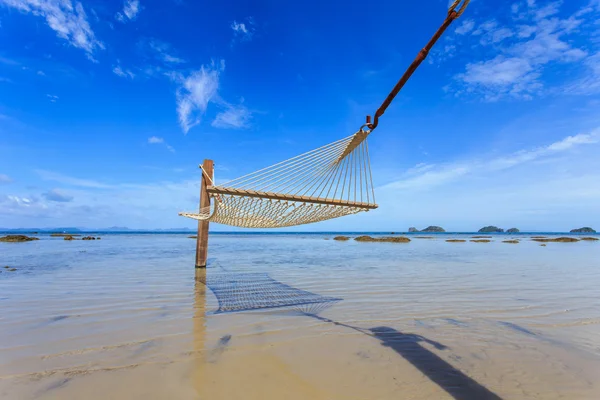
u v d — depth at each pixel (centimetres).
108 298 570
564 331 405
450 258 1359
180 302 547
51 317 454
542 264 1125
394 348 350
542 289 662
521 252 1728
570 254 1591
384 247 2180
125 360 316
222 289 657
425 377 286
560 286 695
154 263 1091
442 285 708
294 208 402
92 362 311
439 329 412
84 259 1221
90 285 686
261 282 745
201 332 397
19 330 400
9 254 1431
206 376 285
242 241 3222
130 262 1121
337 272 916
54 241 2645
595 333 397
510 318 460
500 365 309
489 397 254
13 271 885
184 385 269
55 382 272
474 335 390
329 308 513
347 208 399
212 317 461
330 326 423
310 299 574
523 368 303
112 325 421
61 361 313
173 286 683
